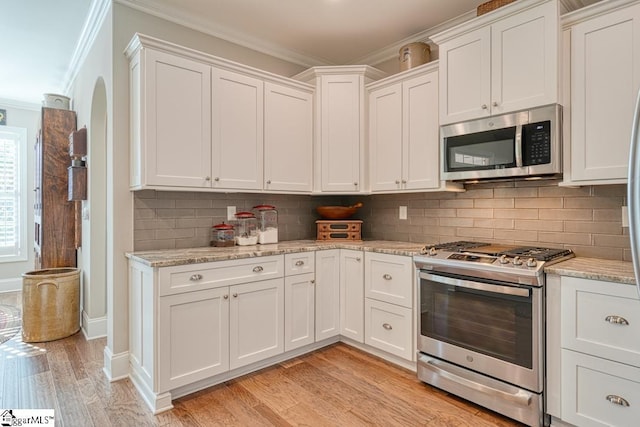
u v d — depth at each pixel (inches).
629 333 64.4
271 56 134.8
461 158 97.0
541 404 74.5
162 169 93.4
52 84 178.1
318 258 113.9
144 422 77.2
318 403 85.3
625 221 83.2
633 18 71.9
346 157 124.0
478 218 109.7
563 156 81.6
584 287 69.3
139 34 89.3
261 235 121.0
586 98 77.9
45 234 146.3
